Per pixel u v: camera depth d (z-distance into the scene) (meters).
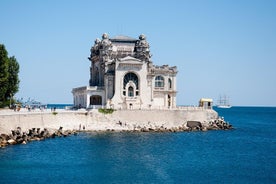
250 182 71.19
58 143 111.69
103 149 102.94
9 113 111.81
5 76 132.12
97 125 150.25
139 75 168.50
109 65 171.88
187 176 74.50
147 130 152.88
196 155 98.62
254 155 101.56
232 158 95.75
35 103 186.25
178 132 155.62
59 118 140.00
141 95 168.75
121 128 152.12
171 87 180.38
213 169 81.31
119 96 166.38
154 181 70.25
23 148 98.94
